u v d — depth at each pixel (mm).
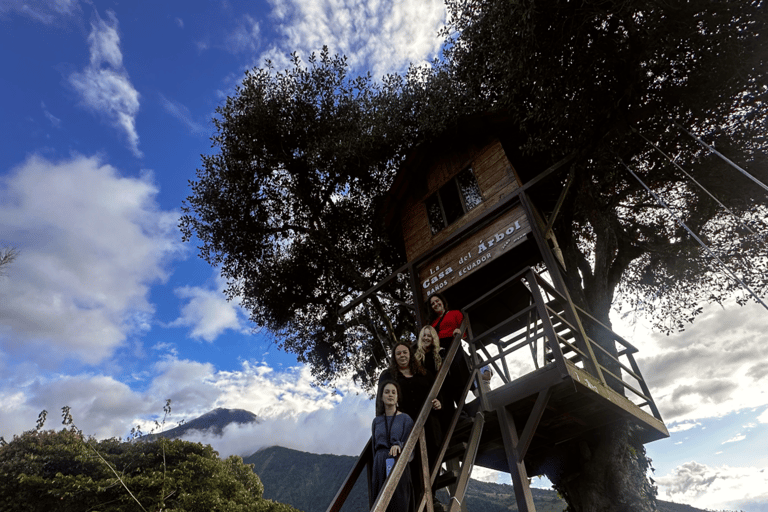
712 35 6223
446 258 10297
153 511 16844
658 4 6098
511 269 10406
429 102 11289
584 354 6484
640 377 7449
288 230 14766
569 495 8141
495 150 10320
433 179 11727
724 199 8727
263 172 13898
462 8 8828
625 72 7141
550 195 10789
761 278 9641
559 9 6688
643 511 7066
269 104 13266
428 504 3555
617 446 7605
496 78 10039
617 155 8047
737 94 6984
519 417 6520
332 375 15758
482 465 8531
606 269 9281
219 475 22656
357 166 12812
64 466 20344
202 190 13766
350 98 13469
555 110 7660
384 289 15055
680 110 7406
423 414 3982
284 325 15094
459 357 6051
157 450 22766
